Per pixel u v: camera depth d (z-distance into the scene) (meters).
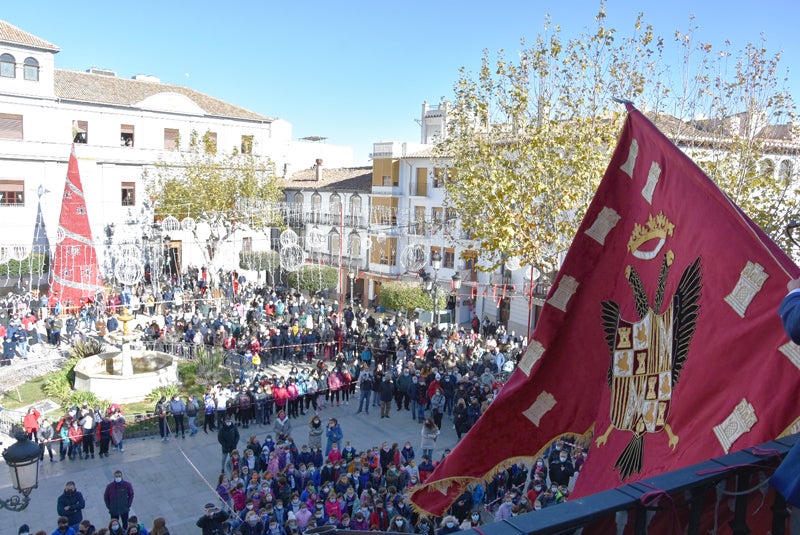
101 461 21.17
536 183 19.39
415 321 35.78
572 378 5.39
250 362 29.34
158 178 48.81
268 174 49.06
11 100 44.41
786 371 3.67
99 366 28.25
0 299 40.31
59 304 37.69
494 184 20.28
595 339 5.30
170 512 18.09
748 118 20.34
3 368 28.70
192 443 22.89
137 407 25.34
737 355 4.03
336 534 3.05
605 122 20.20
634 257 5.18
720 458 3.02
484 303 41.31
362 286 49.56
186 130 53.03
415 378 25.14
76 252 40.53
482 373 25.42
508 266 20.66
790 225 4.27
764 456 3.01
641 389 4.86
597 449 5.22
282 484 16.44
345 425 24.77
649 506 2.68
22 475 9.77
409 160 45.81
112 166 48.78
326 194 52.78
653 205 5.05
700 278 4.41
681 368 4.46
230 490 16.53
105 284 47.50
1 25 44.22
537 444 5.41
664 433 4.53
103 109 48.69
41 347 32.78
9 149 44.00
